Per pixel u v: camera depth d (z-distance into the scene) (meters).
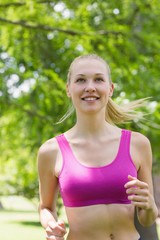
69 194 3.04
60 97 8.91
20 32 9.12
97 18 9.74
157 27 10.04
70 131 3.28
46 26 8.66
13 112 9.35
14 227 19.73
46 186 3.29
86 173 3.04
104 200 3.01
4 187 20.89
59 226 2.99
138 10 9.62
